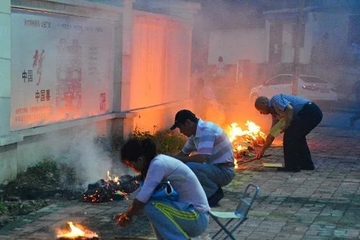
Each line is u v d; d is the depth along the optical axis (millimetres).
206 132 8375
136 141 6102
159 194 5992
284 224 8227
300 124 11695
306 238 7633
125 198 9391
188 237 5973
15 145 10008
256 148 14422
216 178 8609
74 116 12195
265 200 9516
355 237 7707
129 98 14062
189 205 6012
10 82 9852
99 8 12562
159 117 16062
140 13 14477
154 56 15672
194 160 8406
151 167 5980
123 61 13773
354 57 32156
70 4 11562
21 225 8008
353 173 11758
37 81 10844
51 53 11258
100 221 8227
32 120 10750
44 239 7445
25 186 9727
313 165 12055
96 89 13047
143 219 8328
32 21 10609
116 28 13688
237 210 6730
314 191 10172
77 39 12188
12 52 10078
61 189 9805
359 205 9297
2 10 9516
